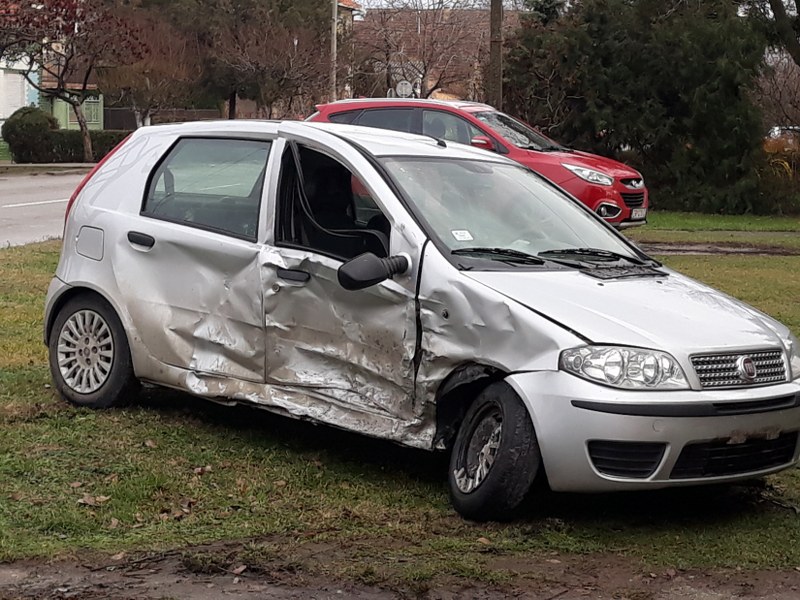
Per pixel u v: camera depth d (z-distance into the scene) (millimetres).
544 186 6793
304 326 5957
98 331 6852
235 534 5000
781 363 5402
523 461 5082
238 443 6375
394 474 5984
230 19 51000
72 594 4301
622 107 29719
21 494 5367
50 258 13945
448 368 5410
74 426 6504
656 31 29156
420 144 6547
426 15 47250
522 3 39344
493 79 19406
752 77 28797
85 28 43094
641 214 15977
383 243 5797
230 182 6477
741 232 22922
